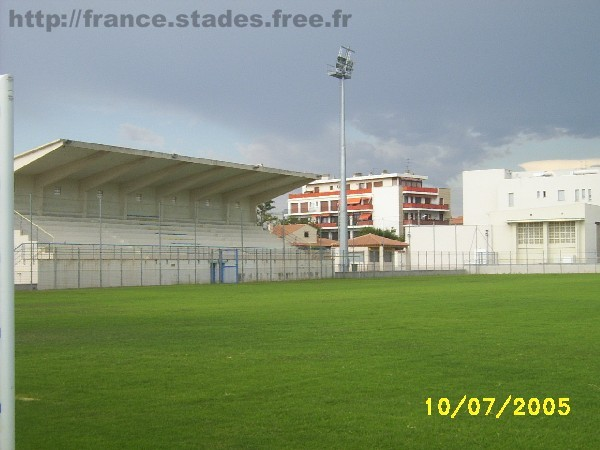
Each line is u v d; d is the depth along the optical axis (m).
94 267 53.12
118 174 62.66
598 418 8.70
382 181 144.25
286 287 49.56
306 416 8.81
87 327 20.14
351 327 19.56
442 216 142.88
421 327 19.41
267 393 10.23
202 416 8.85
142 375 11.80
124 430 8.20
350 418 8.70
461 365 12.62
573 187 99.69
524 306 27.41
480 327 19.31
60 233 57.69
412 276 75.75
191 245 62.66
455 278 65.50
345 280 66.12
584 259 86.19
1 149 4.80
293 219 142.75
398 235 133.00
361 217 138.62
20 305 30.33
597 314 23.52
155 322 21.64
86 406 9.46
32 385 10.96
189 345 15.75
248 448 7.45
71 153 56.44
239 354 14.21
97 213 65.94
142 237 64.12
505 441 7.67
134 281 56.19
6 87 4.86
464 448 7.41
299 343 15.96
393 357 13.62
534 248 90.50
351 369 12.23
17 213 56.81
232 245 73.19
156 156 60.75
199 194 75.50
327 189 152.12
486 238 92.25
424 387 10.59
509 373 11.77
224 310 26.64
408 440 7.72
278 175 75.25
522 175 111.94
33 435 8.02
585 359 13.29
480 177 106.62
